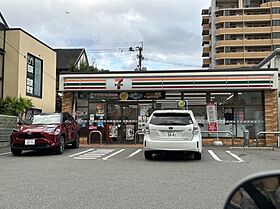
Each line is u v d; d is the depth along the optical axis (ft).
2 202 20.68
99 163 37.91
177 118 40.70
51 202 20.68
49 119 50.29
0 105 68.80
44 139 45.39
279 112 69.15
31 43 87.15
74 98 67.51
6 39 81.20
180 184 26.16
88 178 28.45
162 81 63.87
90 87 65.16
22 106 70.18
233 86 62.54
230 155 46.62
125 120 66.49
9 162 38.65
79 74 65.57
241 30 234.38
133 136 65.98
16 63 80.33
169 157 44.24
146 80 64.28
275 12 233.76
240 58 231.71
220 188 24.77
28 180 27.48
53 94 101.14
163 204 20.35
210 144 64.49
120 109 66.74
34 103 88.28
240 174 30.76
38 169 33.30
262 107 64.54
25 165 36.14
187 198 21.81
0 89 79.66
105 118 66.90
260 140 63.93
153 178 28.60
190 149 39.65
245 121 64.69
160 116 41.34
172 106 65.67
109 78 64.85
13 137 45.78
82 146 60.08
